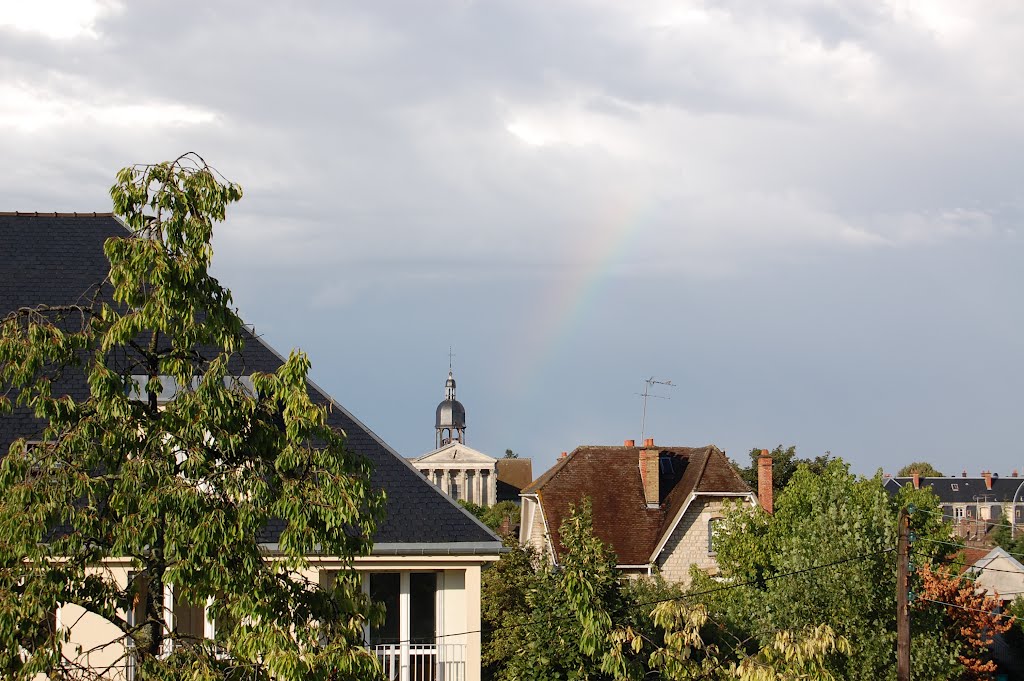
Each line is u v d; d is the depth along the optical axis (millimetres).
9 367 14102
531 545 44812
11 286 24719
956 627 40594
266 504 14344
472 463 166000
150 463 13789
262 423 14883
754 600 33781
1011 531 74688
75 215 26625
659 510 51156
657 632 25656
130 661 20578
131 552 14141
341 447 14898
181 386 14664
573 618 22781
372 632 22891
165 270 13914
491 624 39969
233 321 14625
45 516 13461
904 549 29688
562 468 53375
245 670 13961
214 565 13867
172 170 14453
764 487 52156
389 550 22125
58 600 13922
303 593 15078
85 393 22391
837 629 32062
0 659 13414
